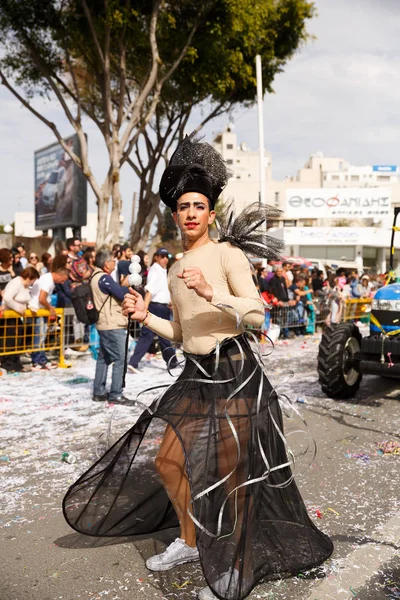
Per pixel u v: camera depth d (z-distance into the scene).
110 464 2.76
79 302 6.23
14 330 8.05
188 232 2.64
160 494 2.90
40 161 29.83
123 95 14.23
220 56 16.16
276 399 2.68
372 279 20.38
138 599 2.59
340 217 34.59
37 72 15.59
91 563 2.92
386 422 5.58
